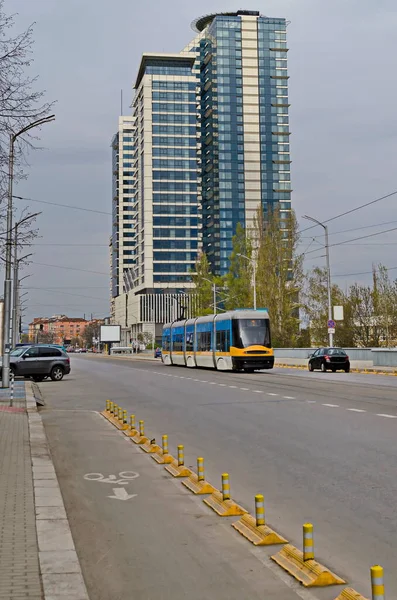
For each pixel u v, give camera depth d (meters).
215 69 147.62
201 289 84.56
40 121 11.91
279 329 63.78
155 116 139.50
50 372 35.12
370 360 45.12
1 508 7.42
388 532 6.32
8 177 12.34
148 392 25.84
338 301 60.53
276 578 5.25
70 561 5.52
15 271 44.19
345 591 4.64
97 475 9.76
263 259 65.31
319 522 6.79
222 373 39.22
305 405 18.61
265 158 147.12
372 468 9.30
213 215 142.25
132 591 5.01
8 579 5.06
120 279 175.50
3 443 12.55
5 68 11.17
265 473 9.35
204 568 5.52
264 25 150.50
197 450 11.62
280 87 150.00
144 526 6.89
